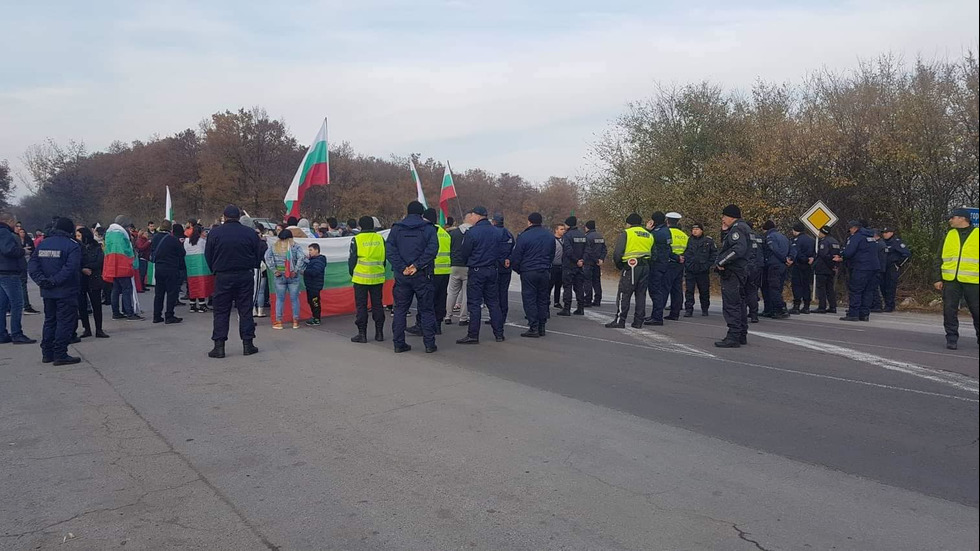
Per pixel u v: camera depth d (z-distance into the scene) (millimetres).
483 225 9844
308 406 6441
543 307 10594
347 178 47219
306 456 5090
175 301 12352
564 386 7156
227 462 4988
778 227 20969
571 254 13430
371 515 4082
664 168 25219
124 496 4406
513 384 7258
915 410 6133
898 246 14695
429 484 4527
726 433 5527
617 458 4969
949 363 8250
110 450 5273
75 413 6285
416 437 5488
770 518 3961
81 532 3906
